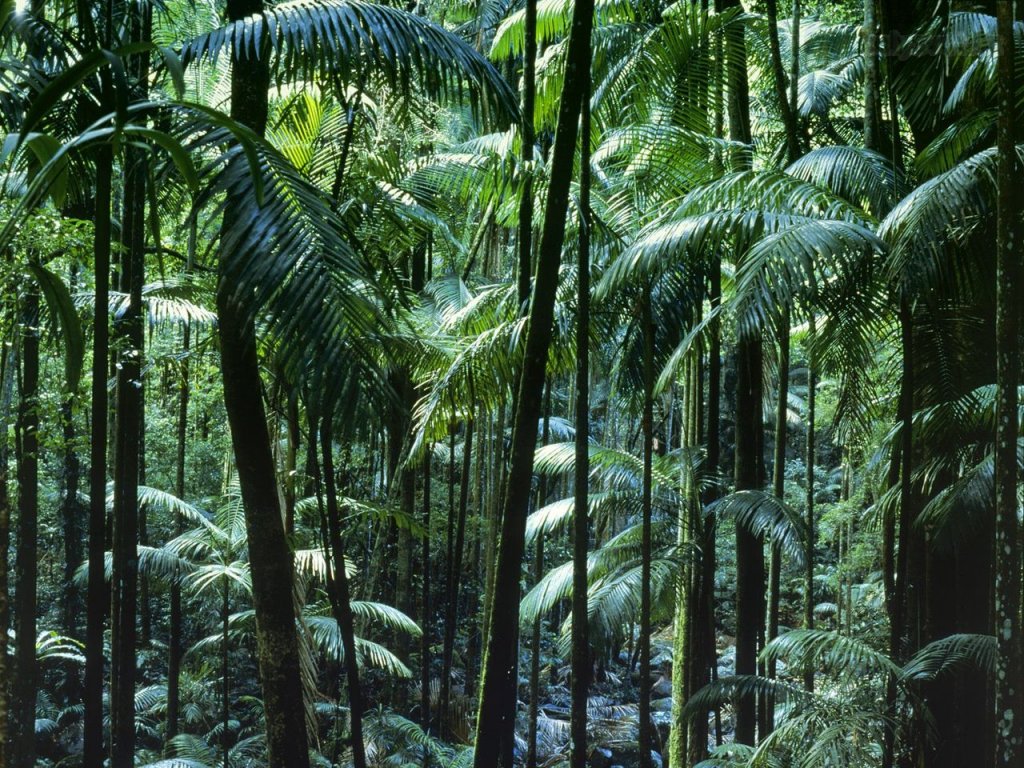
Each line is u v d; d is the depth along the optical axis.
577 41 3.61
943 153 4.70
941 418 4.62
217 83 6.46
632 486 6.14
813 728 4.48
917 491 5.18
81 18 3.70
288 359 3.23
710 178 5.25
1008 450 2.67
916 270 3.93
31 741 6.13
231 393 3.93
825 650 4.49
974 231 4.42
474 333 6.21
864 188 4.92
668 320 5.41
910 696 4.74
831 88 8.58
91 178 4.02
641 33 5.54
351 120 4.28
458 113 7.92
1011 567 2.67
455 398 5.27
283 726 3.95
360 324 3.31
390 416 3.39
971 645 4.20
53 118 3.85
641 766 4.84
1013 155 2.68
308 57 3.71
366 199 4.52
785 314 4.21
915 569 5.19
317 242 3.26
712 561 5.99
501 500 7.50
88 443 4.64
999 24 2.70
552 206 3.63
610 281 4.39
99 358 3.23
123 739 4.54
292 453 6.09
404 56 3.72
